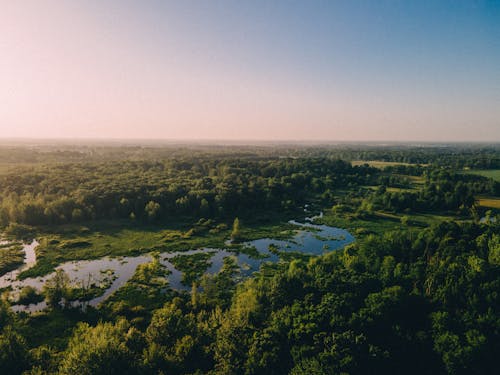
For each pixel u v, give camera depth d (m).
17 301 57.28
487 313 40.44
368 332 38.31
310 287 47.62
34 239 92.19
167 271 72.12
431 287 47.97
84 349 34.03
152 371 34.34
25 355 36.12
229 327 39.38
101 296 60.72
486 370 34.50
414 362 36.47
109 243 89.81
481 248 60.69
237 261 79.06
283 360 35.62
